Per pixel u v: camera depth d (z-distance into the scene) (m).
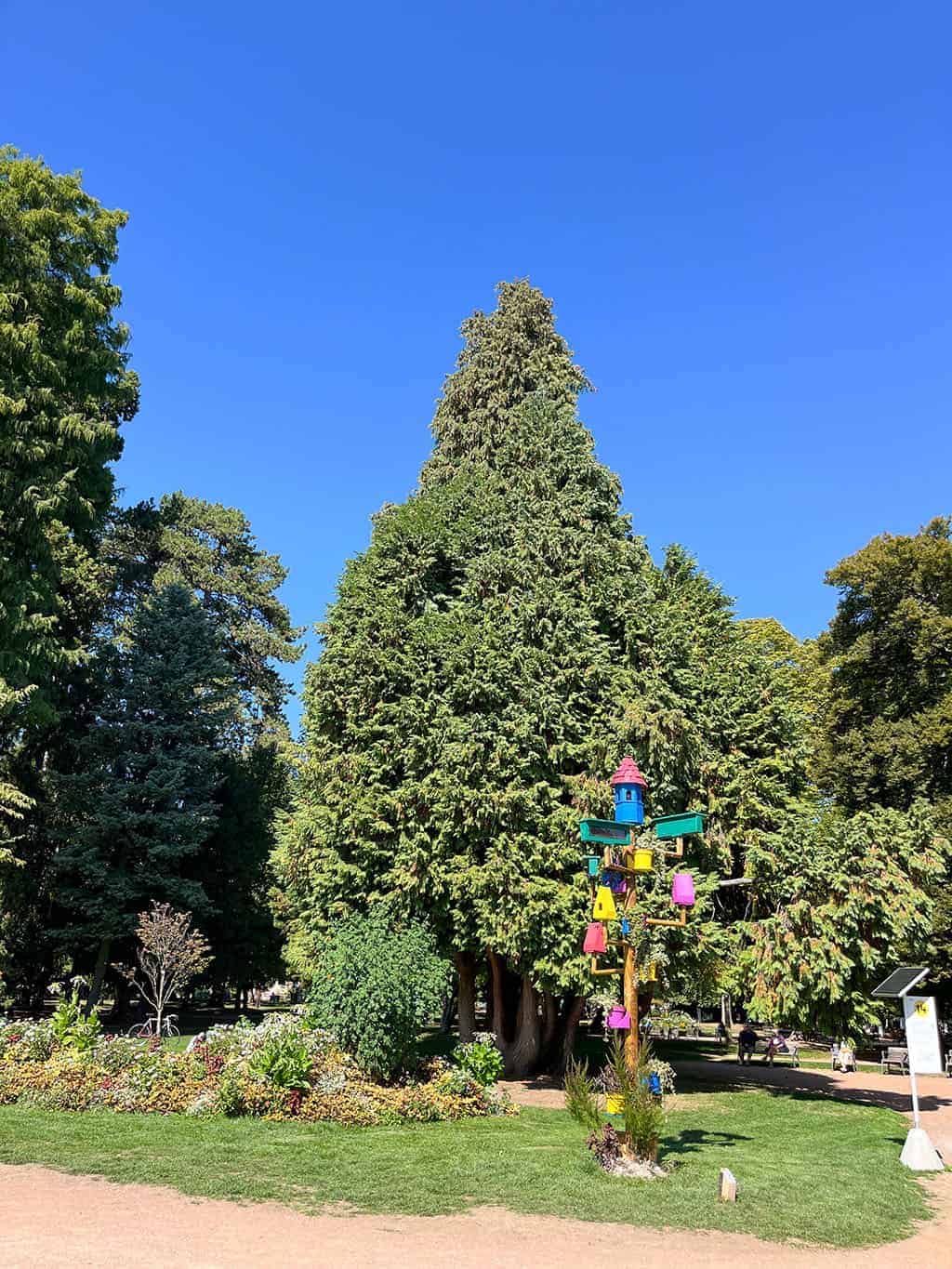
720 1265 6.53
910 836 15.42
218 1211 7.38
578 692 17.17
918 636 27.27
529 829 15.87
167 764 27.34
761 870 17.05
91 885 25.50
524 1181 8.56
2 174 22.06
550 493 20.33
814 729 28.20
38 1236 6.45
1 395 19.97
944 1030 27.48
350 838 17.17
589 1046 24.16
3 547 20.48
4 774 25.98
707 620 19.89
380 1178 8.59
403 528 20.27
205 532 39.16
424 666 17.89
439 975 13.77
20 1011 27.78
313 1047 13.37
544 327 27.03
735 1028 38.75
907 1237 7.74
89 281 23.53
